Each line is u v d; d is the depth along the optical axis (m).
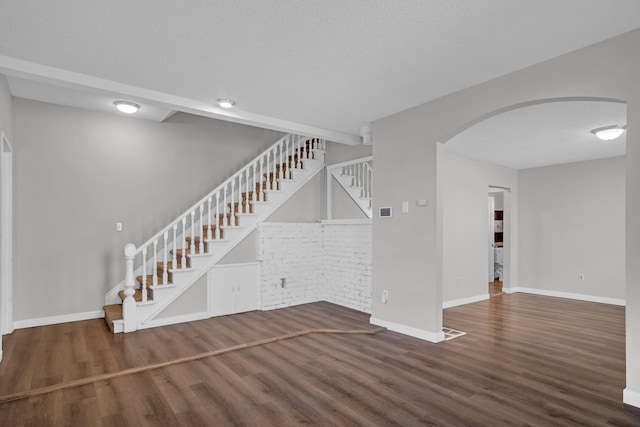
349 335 4.11
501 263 8.96
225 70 3.10
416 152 4.01
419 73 3.17
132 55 2.82
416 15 2.29
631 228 2.48
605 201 6.27
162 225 5.29
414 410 2.48
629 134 2.49
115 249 4.91
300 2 2.15
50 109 4.48
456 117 3.60
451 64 2.99
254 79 3.29
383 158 4.42
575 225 6.62
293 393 2.71
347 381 2.92
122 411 2.45
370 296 5.17
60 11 2.22
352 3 2.16
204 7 2.19
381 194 4.44
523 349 3.71
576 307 5.83
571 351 3.67
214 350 3.59
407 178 4.11
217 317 4.91
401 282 4.18
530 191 7.25
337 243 5.80
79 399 2.61
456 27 2.43
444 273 5.85
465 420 2.36
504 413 2.45
